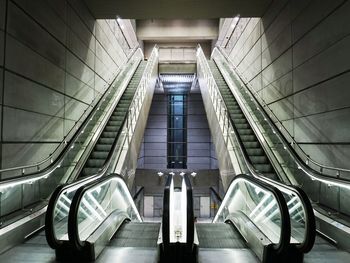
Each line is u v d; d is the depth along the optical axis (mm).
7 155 4535
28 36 5180
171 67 17203
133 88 11688
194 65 17172
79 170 6238
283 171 6047
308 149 5973
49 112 6043
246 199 5031
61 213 4254
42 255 3357
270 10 8352
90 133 7734
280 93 7555
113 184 5305
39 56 5598
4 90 4465
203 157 20219
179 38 18609
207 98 11195
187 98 20672
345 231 3686
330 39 5133
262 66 9188
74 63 7523
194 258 3117
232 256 3426
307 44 6012
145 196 18906
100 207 4590
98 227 3781
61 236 3768
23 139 5020
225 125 8039
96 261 3213
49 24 6031
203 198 18750
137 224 4996
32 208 4602
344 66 4703
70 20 7234
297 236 3742
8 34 4574
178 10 8656
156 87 19281
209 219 18406
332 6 5070
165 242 2996
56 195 3318
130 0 8070
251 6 8477
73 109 7465
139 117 9719
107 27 11062
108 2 8188
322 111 5398
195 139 20344
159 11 8633
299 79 6398
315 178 4617
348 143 4594
